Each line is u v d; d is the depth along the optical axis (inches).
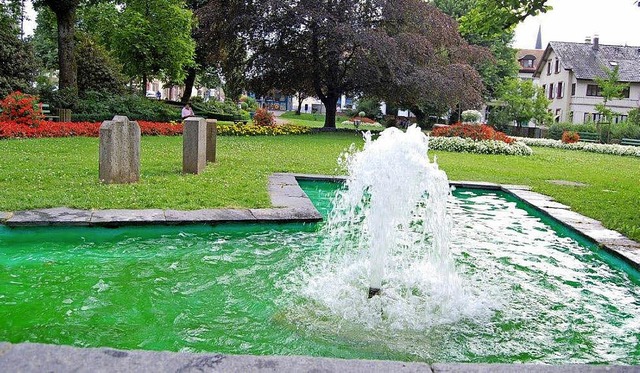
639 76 1505.9
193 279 153.2
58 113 661.3
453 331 126.9
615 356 117.1
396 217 160.7
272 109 2378.2
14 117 536.7
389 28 885.8
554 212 265.6
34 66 781.9
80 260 164.7
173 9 775.7
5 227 185.0
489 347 119.3
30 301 131.8
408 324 129.5
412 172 160.7
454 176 403.5
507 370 75.7
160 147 485.1
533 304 147.1
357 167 167.3
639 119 1270.9
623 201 303.9
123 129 267.6
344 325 127.3
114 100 747.4
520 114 1357.0
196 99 1125.7
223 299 139.6
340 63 909.8
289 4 807.7
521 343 122.0
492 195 344.5
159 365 72.8
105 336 115.2
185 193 251.3
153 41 774.5
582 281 169.3
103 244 183.0
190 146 317.1
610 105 1520.7
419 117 1445.6
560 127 1217.4
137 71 829.2
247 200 244.5
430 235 201.2
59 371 69.8
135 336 116.0
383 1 825.5
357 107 1808.6
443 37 897.5
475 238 223.1
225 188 271.9
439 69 867.4
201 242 191.3
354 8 851.4
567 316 139.3
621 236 213.8
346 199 217.5
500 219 266.5
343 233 210.5
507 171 462.9
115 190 246.7
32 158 353.4
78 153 399.2
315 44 872.3
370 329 126.0
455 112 1445.6
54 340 112.2
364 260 176.9
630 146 937.5
